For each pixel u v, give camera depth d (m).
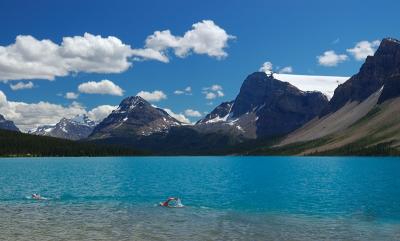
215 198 73.06
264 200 70.06
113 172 147.00
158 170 163.75
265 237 42.78
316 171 149.75
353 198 72.12
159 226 47.88
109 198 73.31
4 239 41.16
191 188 89.75
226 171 157.50
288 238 42.31
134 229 46.22
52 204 65.88
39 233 43.84
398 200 69.31
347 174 130.75
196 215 55.34
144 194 79.12
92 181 107.75
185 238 42.25
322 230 46.00
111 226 47.72
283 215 55.28
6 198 73.06
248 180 111.31
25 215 54.94
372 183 98.56
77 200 70.56
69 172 145.12
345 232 44.97
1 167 178.38
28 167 178.62
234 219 52.47
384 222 50.28
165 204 64.38
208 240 41.44
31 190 85.31
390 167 169.25
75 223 49.34
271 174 136.88
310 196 75.25
